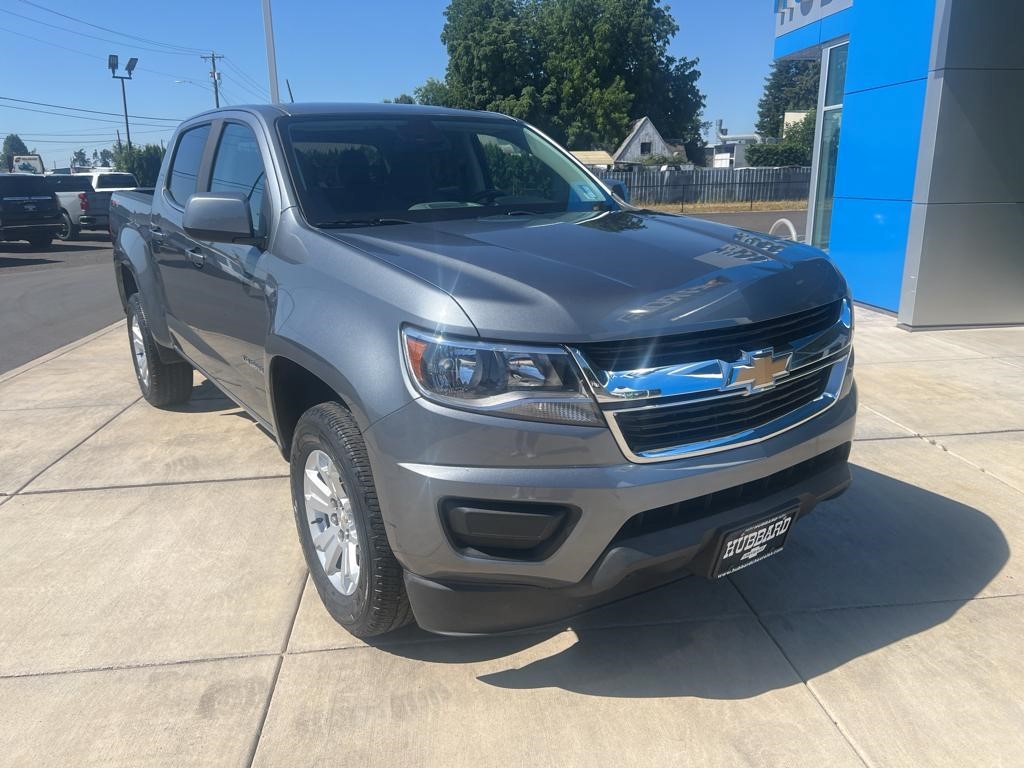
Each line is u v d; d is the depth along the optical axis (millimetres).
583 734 2539
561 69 52219
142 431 5391
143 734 2562
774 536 2736
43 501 4293
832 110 10945
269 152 3553
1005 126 7465
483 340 2344
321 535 3113
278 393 3232
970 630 3029
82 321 10227
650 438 2422
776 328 2656
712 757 2439
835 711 2621
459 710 2654
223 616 3199
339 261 2854
